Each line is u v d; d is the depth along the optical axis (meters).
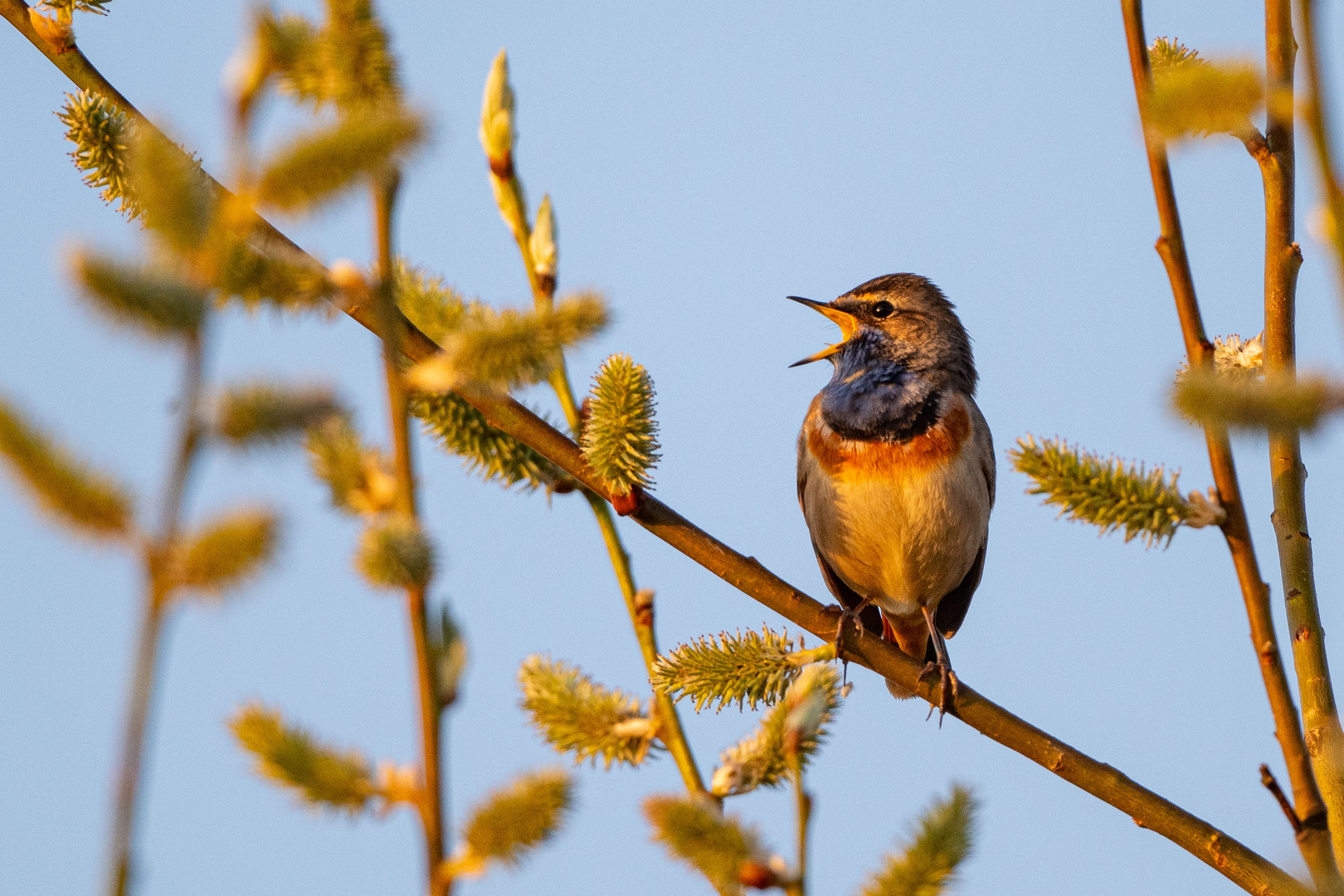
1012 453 7.67
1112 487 7.45
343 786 4.90
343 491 5.52
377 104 5.28
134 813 3.62
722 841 5.51
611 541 8.88
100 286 3.46
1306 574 7.36
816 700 7.03
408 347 7.93
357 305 6.06
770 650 8.72
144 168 3.96
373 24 5.44
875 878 5.24
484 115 8.70
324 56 5.32
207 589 3.74
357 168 4.14
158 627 3.73
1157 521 7.42
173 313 3.52
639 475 8.76
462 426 9.00
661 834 5.58
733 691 8.63
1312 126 5.23
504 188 8.67
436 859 4.71
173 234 3.90
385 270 5.19
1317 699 7.13
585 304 6.08
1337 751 6.97
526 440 8.88
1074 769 9.36
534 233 8.59
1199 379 4.70
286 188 4.05
